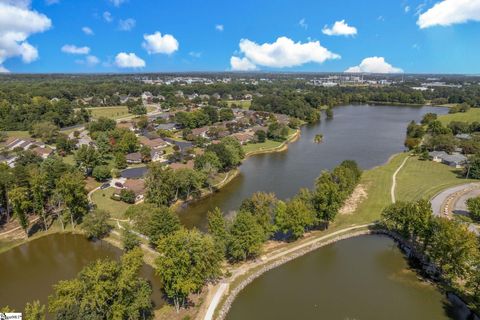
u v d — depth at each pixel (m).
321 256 73.06
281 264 69.69
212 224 69.50
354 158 151.12
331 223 86.88
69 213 85.69
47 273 68.94
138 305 46.81
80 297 43.66
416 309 56.56
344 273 66.94
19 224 87.69
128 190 99.75
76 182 84.81
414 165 136.38
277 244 76.56
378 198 101.81
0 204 88.06
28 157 125.25
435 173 125.69
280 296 60.16
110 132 168.12
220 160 125.62
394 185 112.50
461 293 58.78
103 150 145.25
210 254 55.81
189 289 50.75
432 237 65.56
